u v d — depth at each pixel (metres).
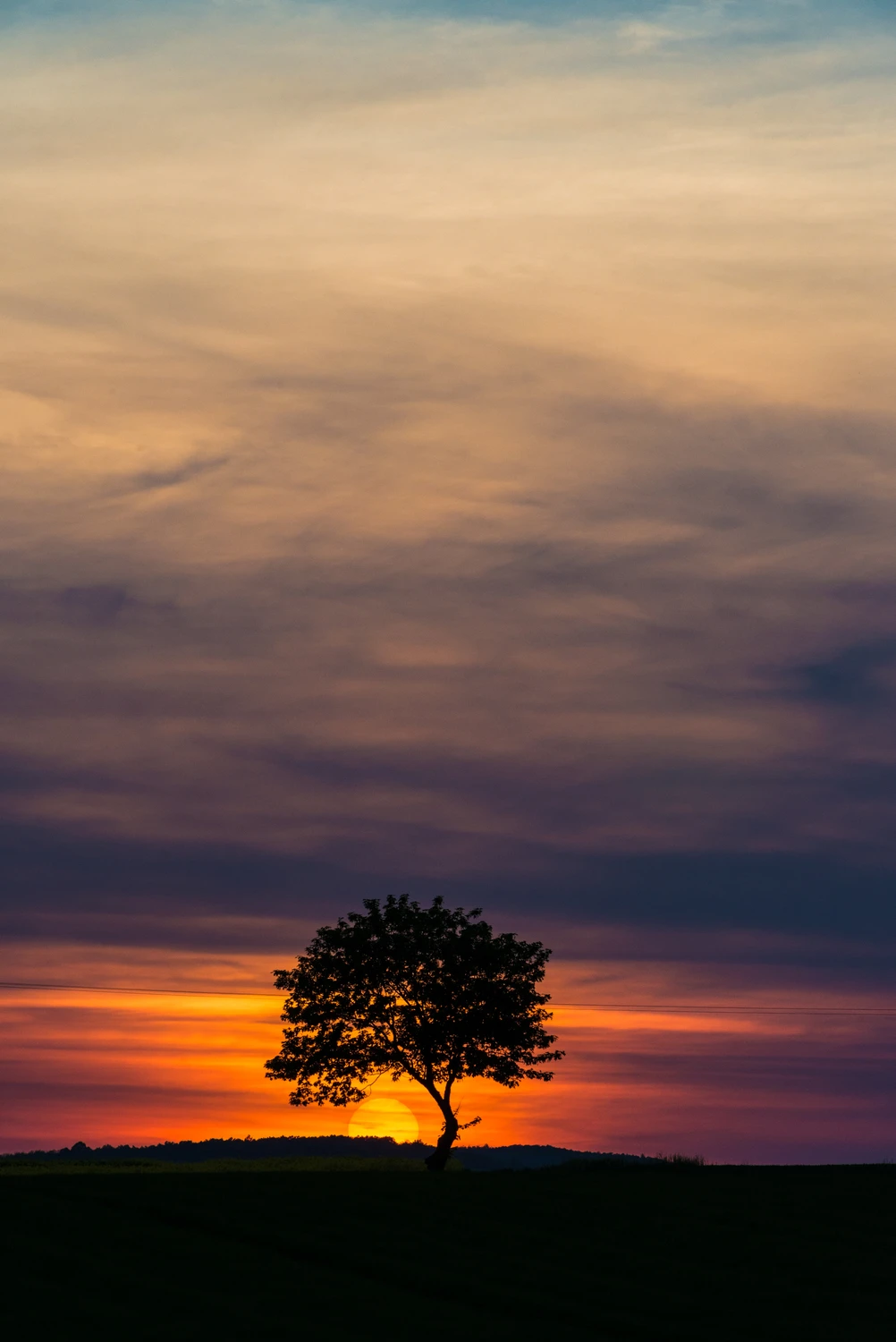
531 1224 50.12
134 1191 51.91
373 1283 41.44
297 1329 36.44
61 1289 38.56
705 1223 51.66
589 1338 37.78
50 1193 50.84
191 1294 38.88
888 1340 38.56
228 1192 52.56
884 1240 49.84
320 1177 57.78
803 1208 55.06
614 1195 56.59
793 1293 42.78
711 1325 39.50
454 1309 39.41
